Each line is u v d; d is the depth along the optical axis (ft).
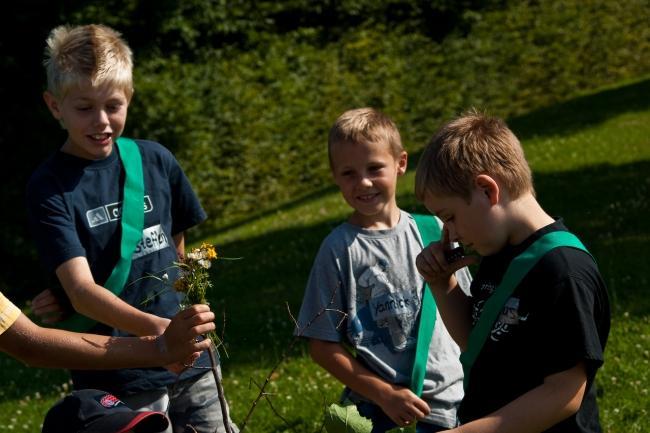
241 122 48.96
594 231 28.63
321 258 11.91
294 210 42.52
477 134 8.65
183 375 11.82
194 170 47.37
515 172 8.54
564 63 61.31
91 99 11.31
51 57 11.51
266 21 50.80
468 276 11.82
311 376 20.03
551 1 62.03
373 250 11.88
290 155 50.83
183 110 46.42
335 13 53.88
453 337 9.88
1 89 44.70
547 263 8.21
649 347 18.75
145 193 12.02
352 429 8.47
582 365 8.07
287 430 15.31
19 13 44.19
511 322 8.37
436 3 56.70
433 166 8.71
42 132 44.93
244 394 19.34
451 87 56.49
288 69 51.31
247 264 32.96
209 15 48.42
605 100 53.57
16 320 8.52
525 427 8.07
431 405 11.67
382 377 11.67
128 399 11.61
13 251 44.19
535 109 58.18
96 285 10.87
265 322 25.07
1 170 44.91
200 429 11.97
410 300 11.82
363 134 11.86
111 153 11.98
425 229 12.26
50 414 8.73
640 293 22.04
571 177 36.91
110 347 8.64
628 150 40.63
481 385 8.66
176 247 12.98
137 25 46.65
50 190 11.50
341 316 11.77
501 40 59.11
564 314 8.05
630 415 15.80
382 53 54.65
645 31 66.08
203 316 8.57
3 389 23.12
